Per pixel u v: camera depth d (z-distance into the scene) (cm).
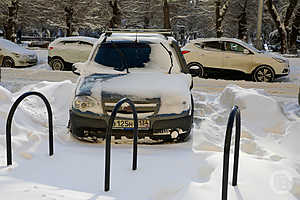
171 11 4266
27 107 645
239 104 690
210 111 754
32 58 1750
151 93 504
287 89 1178
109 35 686
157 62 617
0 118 527
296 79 1441
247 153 498
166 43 647
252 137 566
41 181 364
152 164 422
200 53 1401
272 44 3772
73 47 1614
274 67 1344
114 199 328
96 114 498
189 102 526
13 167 396
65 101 748
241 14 3662
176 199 332
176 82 554
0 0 2742
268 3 2684
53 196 324
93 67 613
